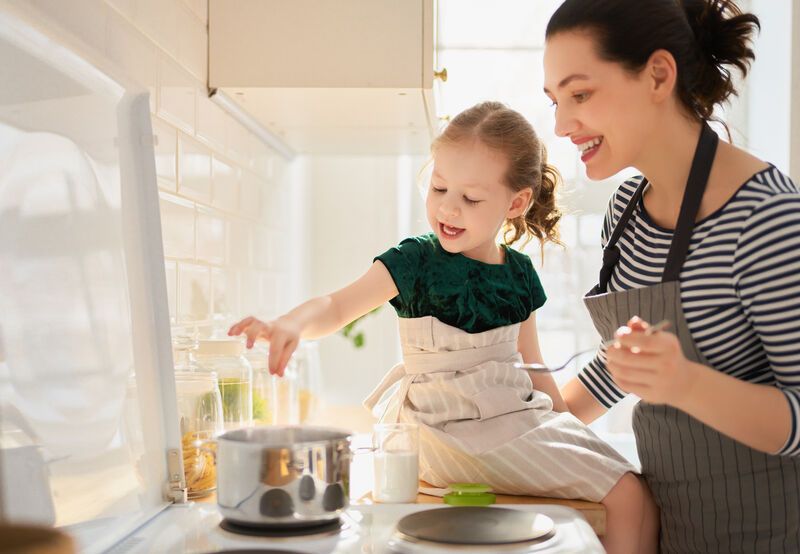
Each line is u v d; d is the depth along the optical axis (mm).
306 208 2803
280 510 914
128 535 930
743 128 2346
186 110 1432
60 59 912
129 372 1030
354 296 1235
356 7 1513
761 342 1069
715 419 935
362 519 999
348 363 2844
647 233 1186
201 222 1540
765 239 1011
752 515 1131
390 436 1165
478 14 2529
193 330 1488
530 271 1443
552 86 1095
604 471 1172
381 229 2848
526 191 1397
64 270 895
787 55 2182
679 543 1201
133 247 1079
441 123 2016
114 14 1114
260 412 1551
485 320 1329
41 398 827
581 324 2510
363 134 2053
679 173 1132
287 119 1856
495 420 1252
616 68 1047
